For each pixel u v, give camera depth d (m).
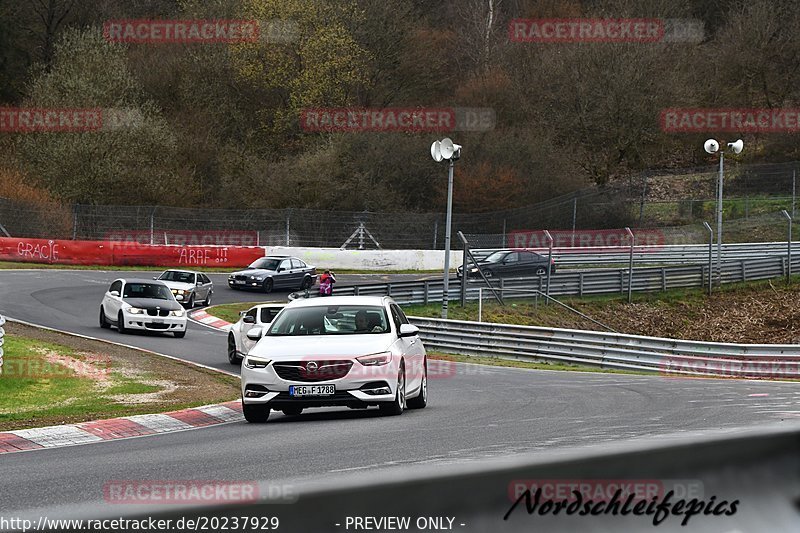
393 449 34.12
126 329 103.38
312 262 191.62
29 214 181.12
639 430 38.69
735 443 10.71
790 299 151.38
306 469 29.86
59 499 25.56
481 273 137.62
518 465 9.45
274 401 45.31
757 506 10.44
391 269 195.00
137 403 55.44
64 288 143.62
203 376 70.75
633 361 97.88
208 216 193.75
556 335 103.31
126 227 187.38
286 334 48.75
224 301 151.62
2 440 40.66
